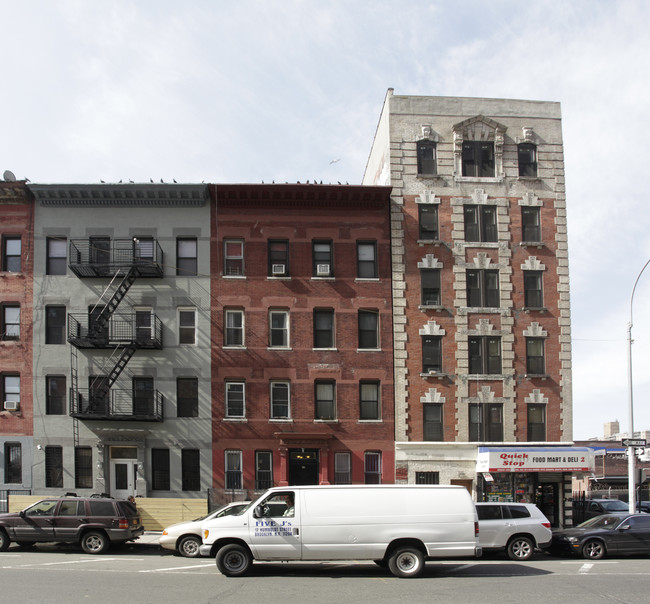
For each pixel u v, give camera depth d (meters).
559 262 32.06
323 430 29.84
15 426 29.48
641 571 18.08
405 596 13.91
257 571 17.30
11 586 14.66
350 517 16.58
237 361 30.14
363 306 30.78
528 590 14.79
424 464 29.95
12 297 30.30
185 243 31.02
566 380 31.34
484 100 32.72
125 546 23.00
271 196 30.94
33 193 30.44
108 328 29.92
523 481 30.20
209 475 29.38
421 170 32.12
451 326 31.06
